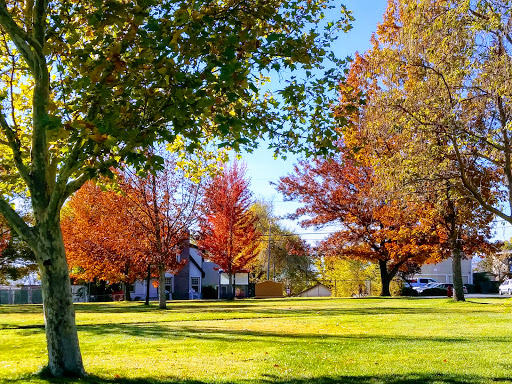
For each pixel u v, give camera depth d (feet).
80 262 96.43
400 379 21.31
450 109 32.22
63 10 24.41
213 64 19.85
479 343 31.42
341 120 27.76
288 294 181.78
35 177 22.94
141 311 68.59
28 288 142.10
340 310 61.82
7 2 28.30
